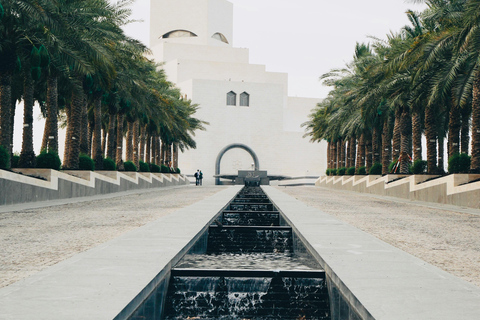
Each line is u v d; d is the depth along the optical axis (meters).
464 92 23.88
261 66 101.50
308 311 5.97
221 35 105.75
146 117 45.44
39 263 7.39
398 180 32.00
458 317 4.01
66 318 3.87
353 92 35.31
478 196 21.52
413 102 29.48
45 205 20.45
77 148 29.89
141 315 4.74
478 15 18.03
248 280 6.13
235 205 19.62
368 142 45.75
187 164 93.75
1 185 19.77
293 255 9.16
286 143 97.75
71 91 30.33
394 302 4.46
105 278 5.25
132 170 43.22
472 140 24.27
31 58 21.12
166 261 6.23
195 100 93.56
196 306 6.06
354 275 5.59
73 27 23.08
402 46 24.03
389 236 11.09
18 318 3.86
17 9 19.92
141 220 13.95
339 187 53.03
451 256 8.48
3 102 22.73
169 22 102.31
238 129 95.50
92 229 11.77
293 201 20.34
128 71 31.17
